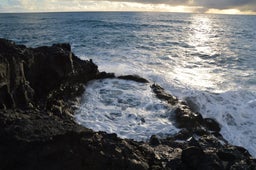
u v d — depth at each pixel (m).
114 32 39.50
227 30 52.00
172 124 11.35
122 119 11.64
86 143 6.48
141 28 48.22
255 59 23.78
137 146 7.89
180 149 9.24
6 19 73.69
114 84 15.42
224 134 11.67
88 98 13.68
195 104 13.99
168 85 15.90
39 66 12.59
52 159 6.17
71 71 13.88
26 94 10.41
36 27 46.53
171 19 84.81
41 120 7.06
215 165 7.22
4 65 9.24
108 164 6.46
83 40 30.02
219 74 18.91
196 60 22.91
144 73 17.17
